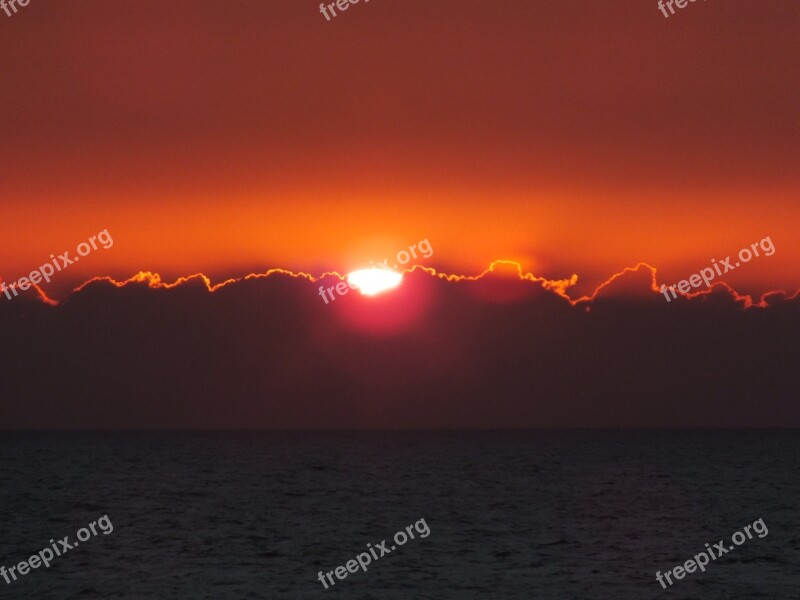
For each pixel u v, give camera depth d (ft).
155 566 214.90
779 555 230.07
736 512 321.93
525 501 358.84
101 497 372.17
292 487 419.33
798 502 356.18
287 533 269.03
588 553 232.32
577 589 190.80
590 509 331.16
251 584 195.42
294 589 190.90
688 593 187.93
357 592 188.34
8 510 328.29
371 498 369.09
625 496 379.35
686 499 367.25
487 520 299.58
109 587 192.54
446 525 286.87
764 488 418.92
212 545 245.45
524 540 254.27
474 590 190.19
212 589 190.90
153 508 333.01
